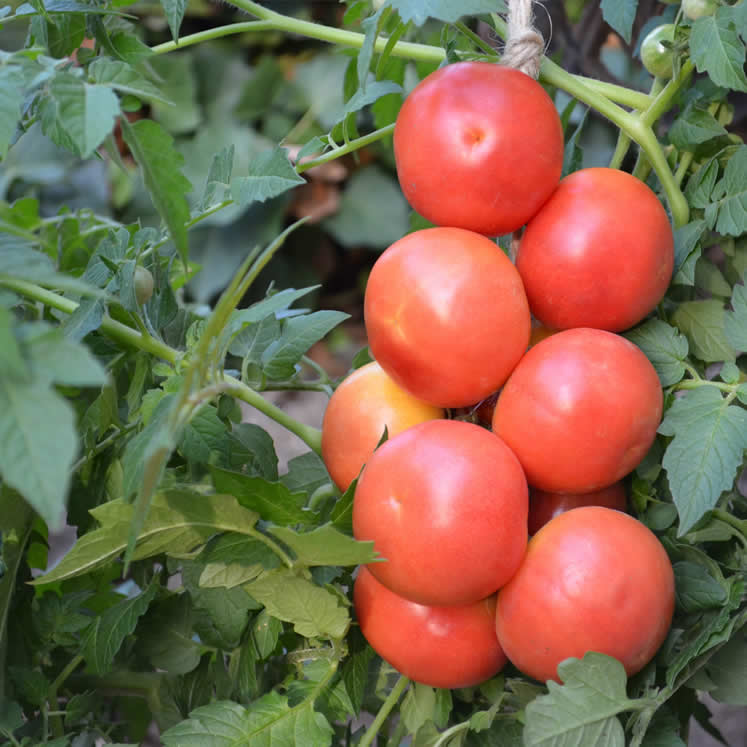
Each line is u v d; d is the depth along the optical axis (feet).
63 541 4.89
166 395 2.42
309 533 2.27
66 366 1.95
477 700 2.68
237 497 2.38
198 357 2.16
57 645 2.85
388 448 2.36
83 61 2.71
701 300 2.72
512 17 2.51
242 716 2.47
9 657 2.73
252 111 7.80
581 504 2.48
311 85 7.79
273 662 2.84
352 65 2.86
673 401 2.53
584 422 2.35
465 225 2.43
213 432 2.47
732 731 4.02
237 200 2.59
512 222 2.44
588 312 2.45
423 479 2.30
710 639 2.39
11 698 2.71
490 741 2.60
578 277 2.42
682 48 2.55
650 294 2.47
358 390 2.52
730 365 2.50
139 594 2.67
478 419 2.54
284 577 2.43
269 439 2.71
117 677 2.90
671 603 2.38
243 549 2.42
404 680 2.56
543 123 2.40
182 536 2.40
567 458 2.36
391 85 2.60
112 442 2.70
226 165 2.68
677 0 2.80
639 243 2.43
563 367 2.37
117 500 2.29
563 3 3.35
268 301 2.43
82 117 2.11
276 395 6.67
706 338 2.68
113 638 2.60
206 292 7.67
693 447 2.39
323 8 8.11
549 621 2.32
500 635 2.39
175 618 2.77
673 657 2.48
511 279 2.40
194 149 7.70
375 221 7.84
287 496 2.38
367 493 2.34
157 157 2.20
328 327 2.70
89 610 2.99
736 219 2.56
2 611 2.64
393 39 2.54
